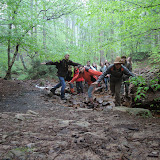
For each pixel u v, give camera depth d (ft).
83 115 12.16
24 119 9.65
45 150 5.21
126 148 5.60
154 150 5.37
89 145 5.81
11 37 18.21
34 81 34.06
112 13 17.24
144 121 10.21
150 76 14.89
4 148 5.07
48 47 20.18
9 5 20.13
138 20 16.05
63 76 20.22
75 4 23.13
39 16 22.38
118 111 13.62
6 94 19.11
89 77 16.51
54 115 12.02
